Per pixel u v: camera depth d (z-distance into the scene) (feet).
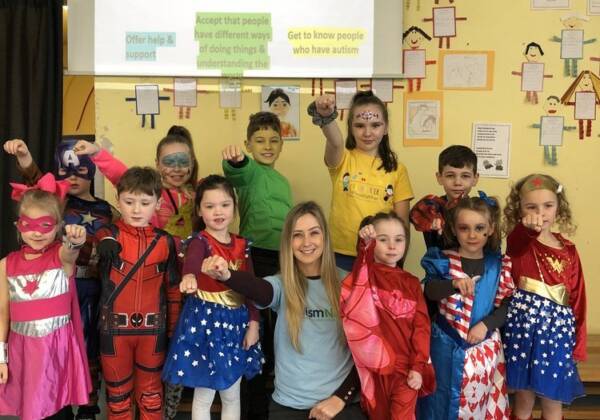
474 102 10.34
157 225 7.83
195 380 6.29
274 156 8.43
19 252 6.79
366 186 7.97
